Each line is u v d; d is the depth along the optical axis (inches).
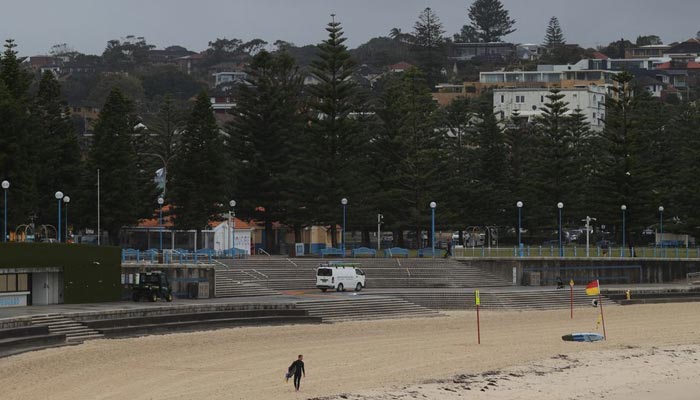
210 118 5826.8
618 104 6860.2
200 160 5782.5
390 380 2974.9
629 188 6663.4
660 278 6048.2
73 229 5949.8
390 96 6732.3
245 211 6220.5
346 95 6254.9
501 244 7716.5
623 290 5378.9
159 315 3811.5
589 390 2952.8
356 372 3100.4
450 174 6924.2
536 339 3959.2
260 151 6166.3
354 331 4028.1
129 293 4367.6
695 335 4165.8
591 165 7578.7
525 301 5054.1
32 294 4033.0
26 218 5108.3
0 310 3693.4
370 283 5315.0
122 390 2714.1
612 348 3767.2
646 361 3476.9
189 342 3572.8
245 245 6240.2
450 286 5413.4
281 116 6156.5
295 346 3592.5
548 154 7062.0
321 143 6176.2
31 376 2847.0
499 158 7308.1
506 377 3085.6
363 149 6565.0
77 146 5669.3
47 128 5634.8
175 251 5201.8
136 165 6181.1
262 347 3538.4
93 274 4210.1
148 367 3068.4
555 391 2913.4
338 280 4977.9
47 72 5738.2
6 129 4938.5
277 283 5039.4
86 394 2645.2
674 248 6683.1
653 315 4859.7
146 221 6279.5
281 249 6422.2
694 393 2957.7
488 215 7057.1
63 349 3287.4
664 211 7130.9
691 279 6072.8
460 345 3742.6
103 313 3631.9
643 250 6378.0
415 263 5634.8
